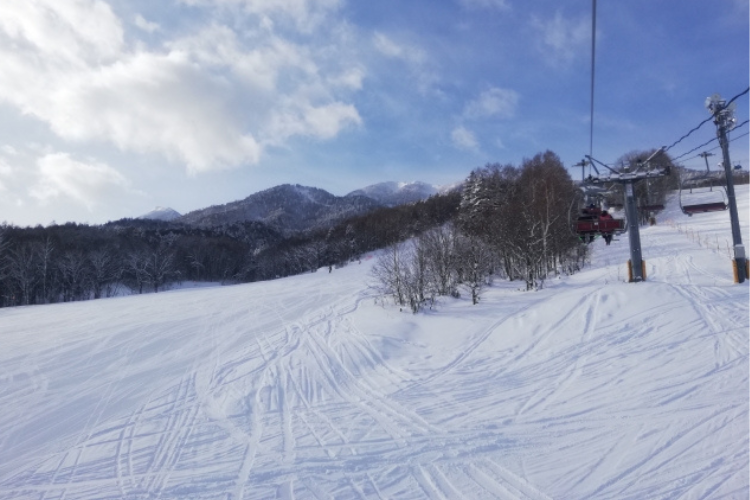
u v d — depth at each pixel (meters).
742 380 9.13
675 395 8.89
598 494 6.10
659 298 15.58
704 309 14.06
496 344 14.54
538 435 7.98
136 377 13.55
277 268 96.44
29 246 61.78
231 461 7.88
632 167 19.25
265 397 11.28
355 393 11.27
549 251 27.00
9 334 21.05
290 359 14.91
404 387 11.43
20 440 9.38
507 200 42.69
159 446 8.70
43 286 60.50
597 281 22.55
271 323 21.97
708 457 6.64
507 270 30.20
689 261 24.30
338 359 14.60
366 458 7.64
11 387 12.85
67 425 10.06
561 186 38.66
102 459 8.26
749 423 7.42
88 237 86.00
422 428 8.75
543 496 6.18
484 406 9.62
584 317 15.11
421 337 16.89
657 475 6.37
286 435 8.88
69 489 7.25
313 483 6.94
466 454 7.51
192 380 13.07
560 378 10.80
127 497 6.90
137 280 74.12
